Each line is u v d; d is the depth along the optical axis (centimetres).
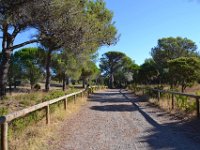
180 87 2897
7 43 2069
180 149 919
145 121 1492
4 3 1560
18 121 1030
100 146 977
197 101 1405
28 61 4622
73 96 2291
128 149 934
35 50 4647
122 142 1030
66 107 1788
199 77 2364
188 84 2509
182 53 7738
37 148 920
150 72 5297
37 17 1738
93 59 4194
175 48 7762
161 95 2361
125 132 1212
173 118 1544
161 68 5534
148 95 2953
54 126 1275
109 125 1386
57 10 1755
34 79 4700
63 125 1359
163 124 1380
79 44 2106
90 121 1505
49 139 1065
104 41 2397
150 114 1753
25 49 4688
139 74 5512
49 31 1911
